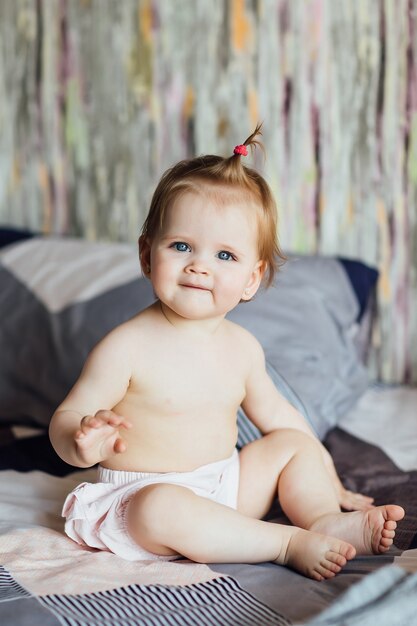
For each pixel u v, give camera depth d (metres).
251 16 1.81
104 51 1.92
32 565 0.89
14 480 1.19
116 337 1.02
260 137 1.85
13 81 1.99
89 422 0.88
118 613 0.77
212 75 1.86
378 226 1.82
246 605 0.80
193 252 0.98
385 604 0.78
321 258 1.73
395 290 1.83
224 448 1.04
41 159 2.00
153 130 1.92
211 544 0.91
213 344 1.05
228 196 0.99
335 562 0.90
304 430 1.15
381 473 1.24
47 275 1.60
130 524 0.92
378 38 1.76
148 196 1.94
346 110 1.80
